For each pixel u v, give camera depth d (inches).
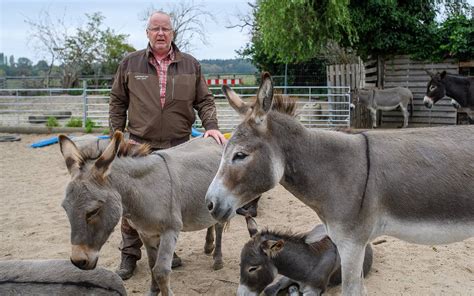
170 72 187.6
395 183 125.0
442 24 613.0
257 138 123.4
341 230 127.7
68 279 132.3
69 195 120.2
